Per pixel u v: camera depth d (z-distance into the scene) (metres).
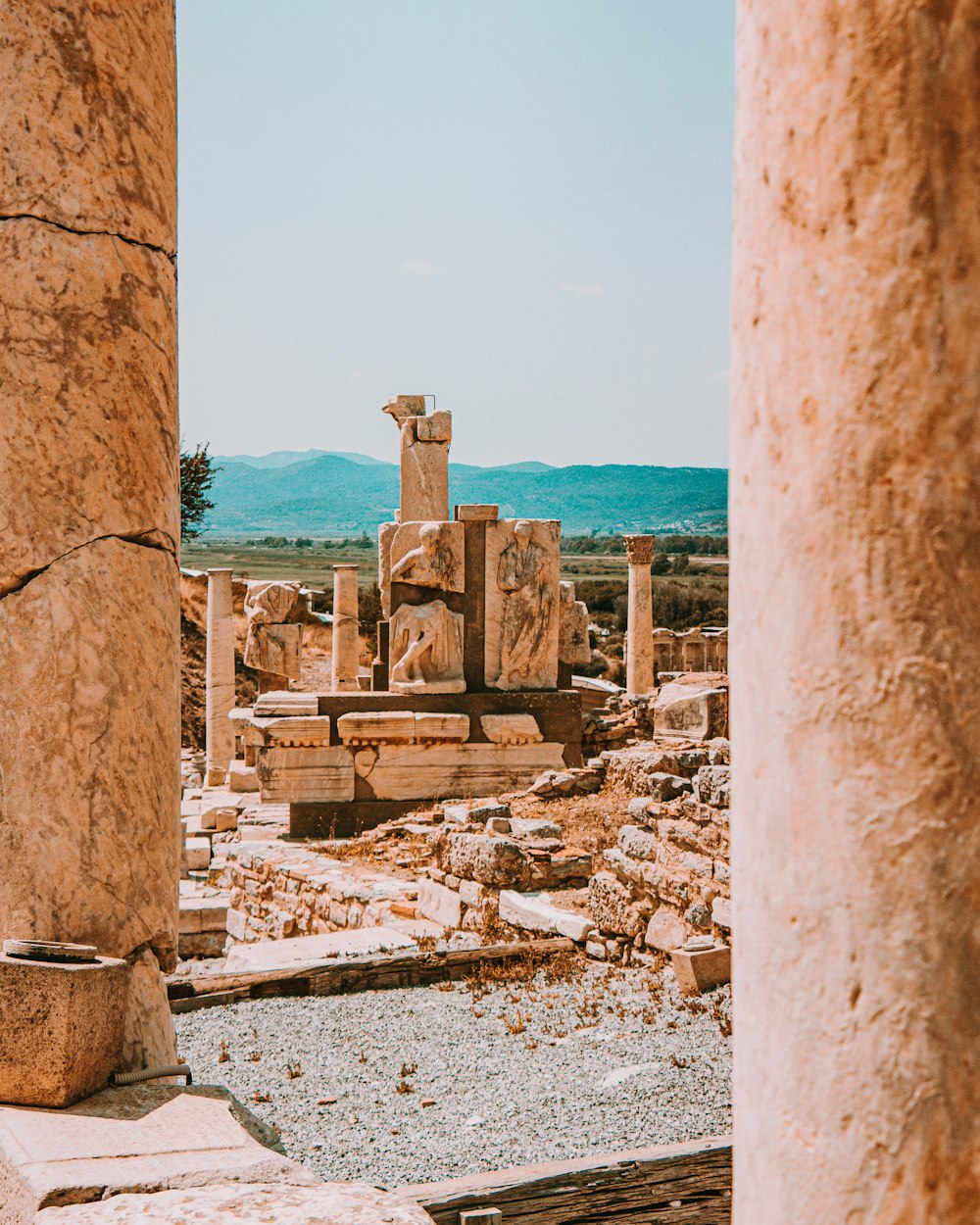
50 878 5.41
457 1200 6.30
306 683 50.31
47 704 5.41
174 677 5.91
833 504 2.42
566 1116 8.61
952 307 2.33
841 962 2.38
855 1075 2.35
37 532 5.42
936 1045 2.27
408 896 15.63
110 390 5.56
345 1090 9.32
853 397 2.40
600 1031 10.50
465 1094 9.16
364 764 22.73
